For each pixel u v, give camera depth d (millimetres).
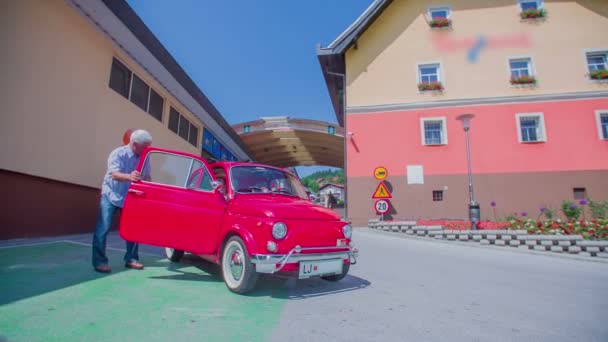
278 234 3273
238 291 3379
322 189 55500
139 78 10414
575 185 13234
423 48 15531
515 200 13375
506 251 8203
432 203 13805
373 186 14383
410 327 2717
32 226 6562
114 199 4168
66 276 3693
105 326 2389
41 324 2352
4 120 5832
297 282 4176
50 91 6848
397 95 15195
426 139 14758
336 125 21828
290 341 2303
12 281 3350
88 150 8023
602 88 14141
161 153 4109
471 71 14938
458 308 3334
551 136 13773
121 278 3789
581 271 5992
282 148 26031
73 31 7473
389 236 10516
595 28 14812
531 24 15102
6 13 5848
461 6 15750
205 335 2328
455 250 8008
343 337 2432
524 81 14336
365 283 4301
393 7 16188
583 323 2994
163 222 3785
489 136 14102
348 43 15688
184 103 13297
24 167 6250
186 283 3766
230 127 19562
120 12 8078
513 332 2697
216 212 3811
